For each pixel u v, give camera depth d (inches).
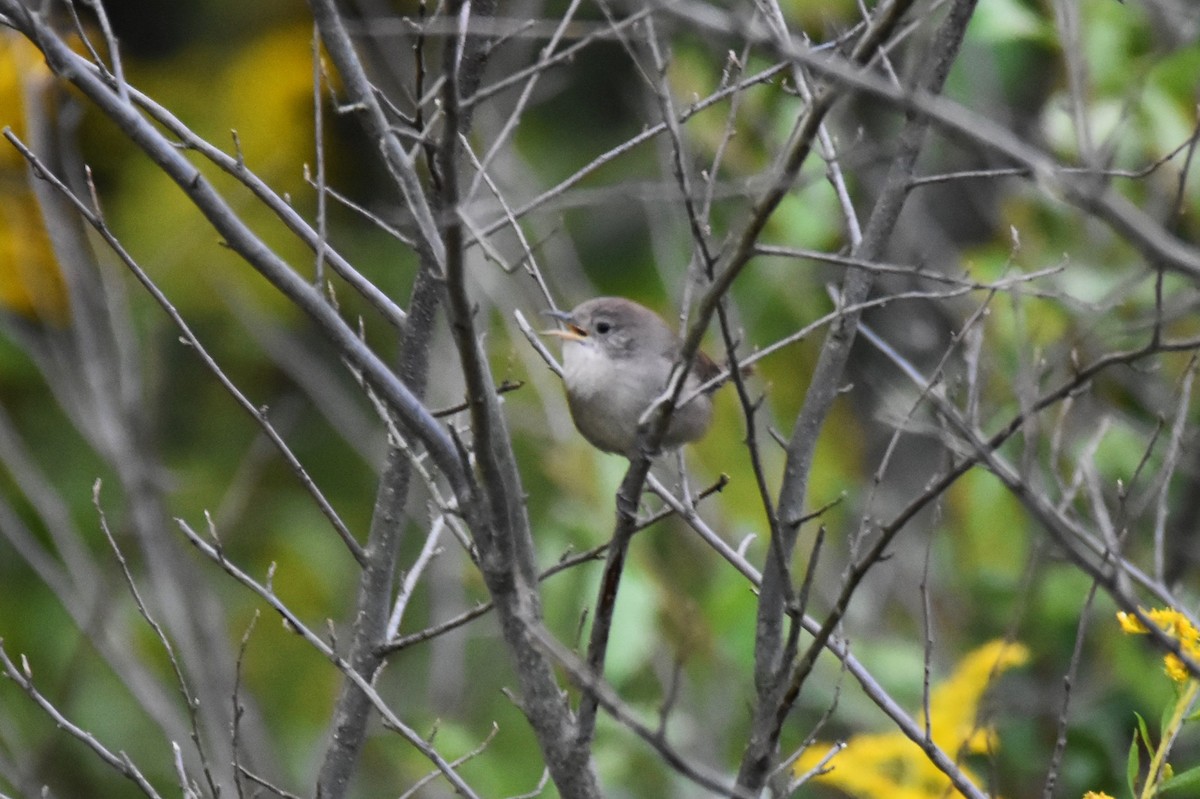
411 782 443.2
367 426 595.8
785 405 507.8
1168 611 267.3
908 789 321.4
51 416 595.2
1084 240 449.1
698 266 288.8
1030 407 224.2
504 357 531.2
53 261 462.0
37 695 285.1
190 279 609.0
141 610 286.4
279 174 625.9
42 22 242.1
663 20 263.7
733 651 410.0
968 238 538.0
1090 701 407.5
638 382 353.4
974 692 327.3
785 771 336.5
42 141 423.2
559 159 649.6
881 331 544.4
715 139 468.1
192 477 597.0
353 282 302.8
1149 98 421.7
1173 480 440.5
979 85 481.1
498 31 243.1
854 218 295.7
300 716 561.6
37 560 422.6
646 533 431.5
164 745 546.6
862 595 462.3
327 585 602.2
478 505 252.4
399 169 257.3
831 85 214.2
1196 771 258.5
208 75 643.5
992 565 430.6
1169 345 207.5
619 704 220.5
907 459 533.0
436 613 473.4
